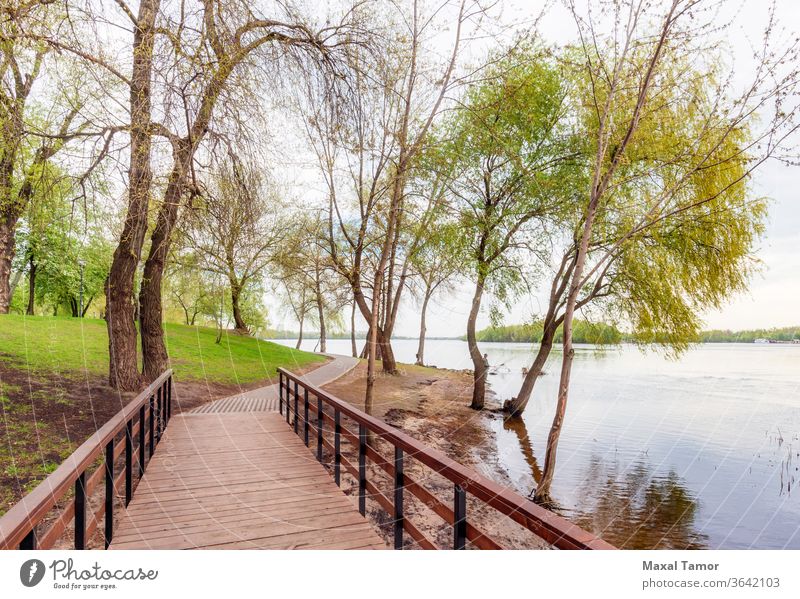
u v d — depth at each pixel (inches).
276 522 115.1
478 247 385.4
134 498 131.8
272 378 523.5
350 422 314.7
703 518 172.1
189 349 552.4
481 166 357.1
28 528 51.1
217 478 151.5
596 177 202.5
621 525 170.4
